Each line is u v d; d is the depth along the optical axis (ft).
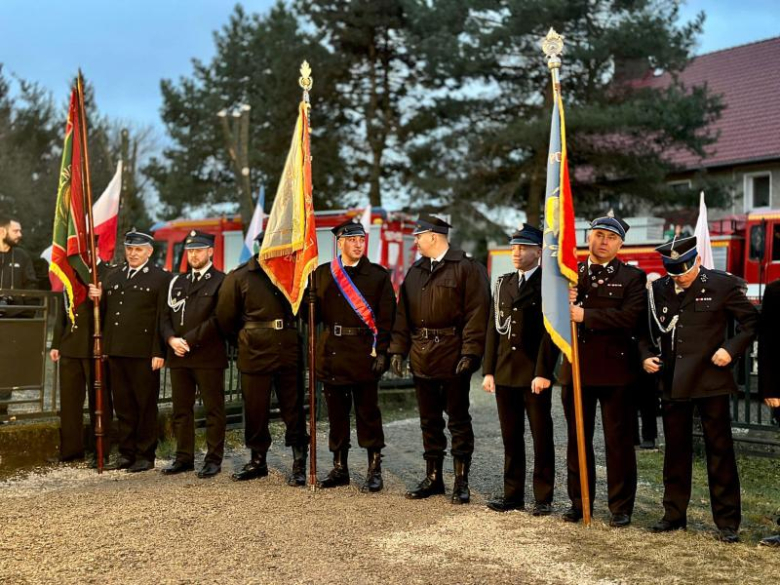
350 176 89.30
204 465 23.75
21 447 24.53
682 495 18.21
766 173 87.66
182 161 88.94
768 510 20.59
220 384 24.04
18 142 93.66
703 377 17.70
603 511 20.11
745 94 96.84
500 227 72.95
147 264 24.95
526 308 19.76
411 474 24.47
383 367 21.84
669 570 15.53
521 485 20.16
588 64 67.72
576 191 76.59
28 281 28.22
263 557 16.10
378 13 84.23
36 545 16.74
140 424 24.44
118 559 15.93
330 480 22.34
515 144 69.62
